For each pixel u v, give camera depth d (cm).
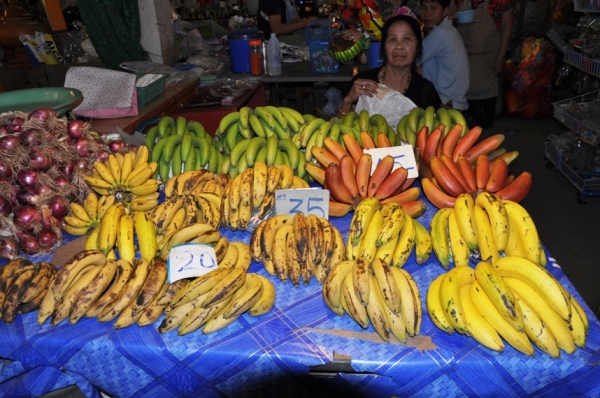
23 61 409
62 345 128
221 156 219
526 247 142
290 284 148
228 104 373
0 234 164
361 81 291
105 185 187
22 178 175
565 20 630
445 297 120
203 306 124
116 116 297
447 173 171
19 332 131
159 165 211
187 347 125
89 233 176
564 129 582
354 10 533
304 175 208
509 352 118
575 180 424
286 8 675
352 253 142
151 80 337
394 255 145
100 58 407
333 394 127
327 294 129
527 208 408
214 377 127
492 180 172
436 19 400
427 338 124
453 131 198
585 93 477
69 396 148
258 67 469
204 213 168
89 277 133
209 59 484
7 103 253
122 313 129
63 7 475
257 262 155
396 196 176
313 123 218
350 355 121
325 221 152
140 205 180
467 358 118
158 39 435
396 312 118
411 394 123
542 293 119
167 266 135
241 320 134
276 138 210
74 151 197
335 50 427
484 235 138
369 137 197
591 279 313
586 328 121
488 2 519
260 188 169
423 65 407
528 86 623
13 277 137
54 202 174
